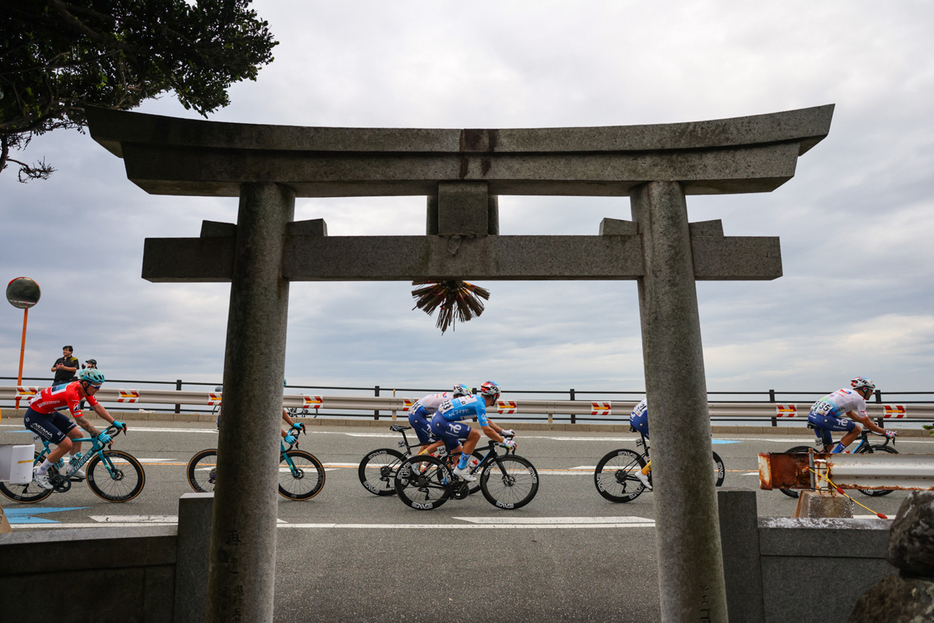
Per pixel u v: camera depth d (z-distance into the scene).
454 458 7.59
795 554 3.19
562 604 4.20
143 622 3.01
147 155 2.98
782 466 4.07
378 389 14.73
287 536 5.88
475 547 5.55
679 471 2.79
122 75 6.04
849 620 2.57
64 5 4.67
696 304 2.96
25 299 13.93
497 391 7.57
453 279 3.14
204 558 3.09
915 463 3.86
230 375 2.82
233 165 2.99
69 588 2.90
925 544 2.26
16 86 5.41
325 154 3.01
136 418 14.25
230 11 5.02
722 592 2.76
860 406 7.88
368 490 7.99
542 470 9.62
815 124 2.93
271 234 2.95
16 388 13.90
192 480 7.64
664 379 2.87
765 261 3.04
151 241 3.01
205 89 5.40
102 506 6.95
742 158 3.00
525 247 3.01
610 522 6.54
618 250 3.02
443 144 3.00
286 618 3.91
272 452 2.86
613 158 3.05
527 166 3.03
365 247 3.00
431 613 4.02
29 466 6.56
